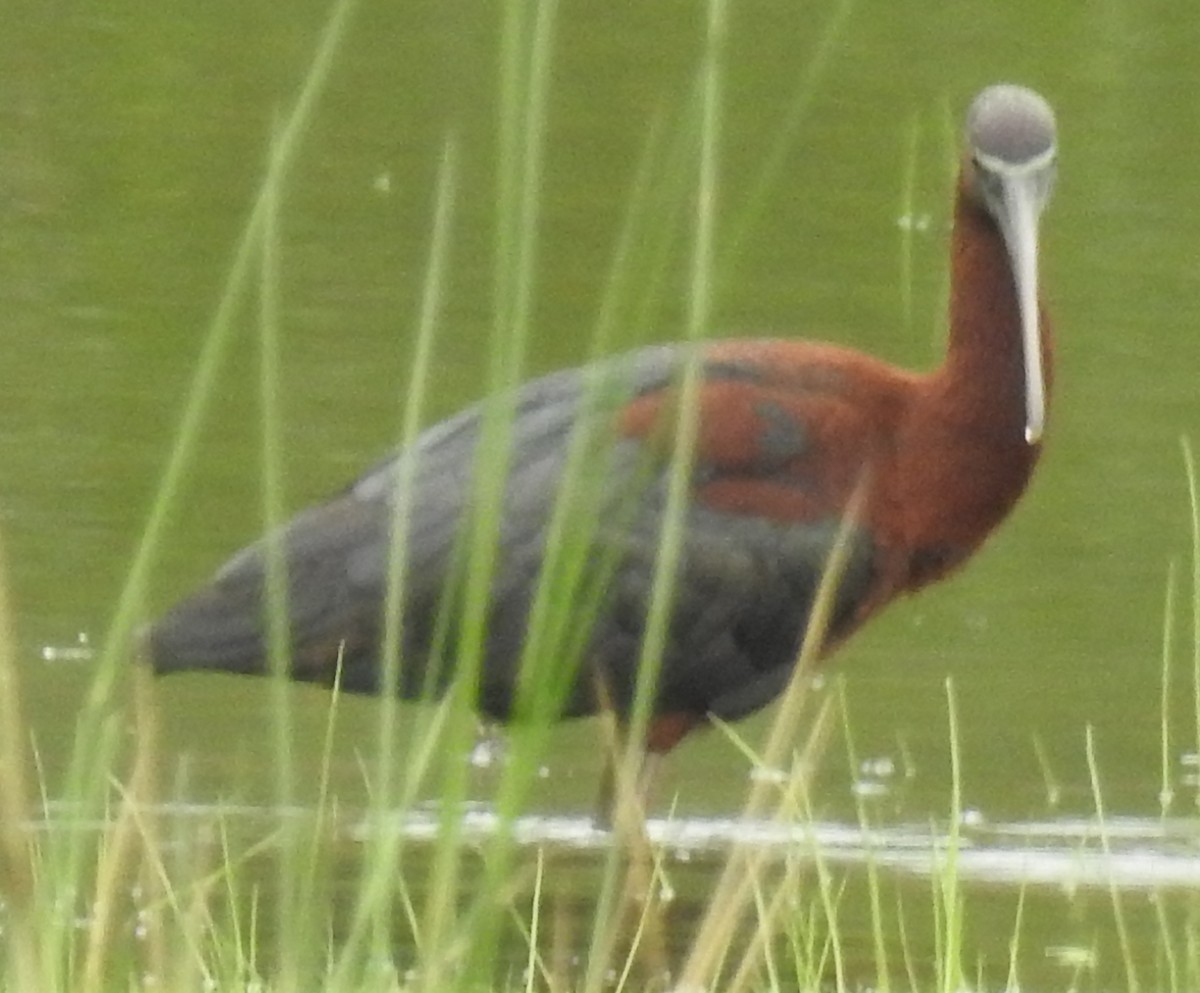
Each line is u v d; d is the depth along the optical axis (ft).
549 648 22.80
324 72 25.05
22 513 51.01
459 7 86.22
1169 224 69.31
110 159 72.64
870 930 36.68
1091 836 40.60
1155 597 49.83
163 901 28.71
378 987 24.81
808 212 68.54
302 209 69.26
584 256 64.64
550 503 37.76
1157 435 56.39
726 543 39.50
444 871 23.49
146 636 38.42
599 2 84.89
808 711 45.21
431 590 37.76
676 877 38.11
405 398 57.11
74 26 82.99
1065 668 46.88
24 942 23.70
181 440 22.95
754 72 79.00
